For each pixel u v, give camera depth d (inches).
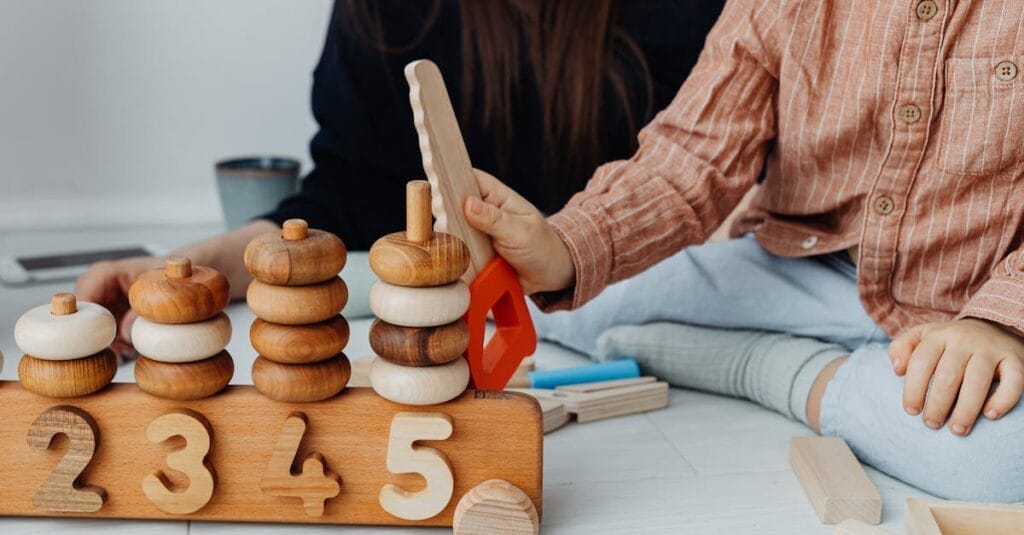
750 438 44.1
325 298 33.7
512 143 66.5
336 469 35.1
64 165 82.9
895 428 40.0
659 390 47.6
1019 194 42.7
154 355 33.9
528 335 40.5
